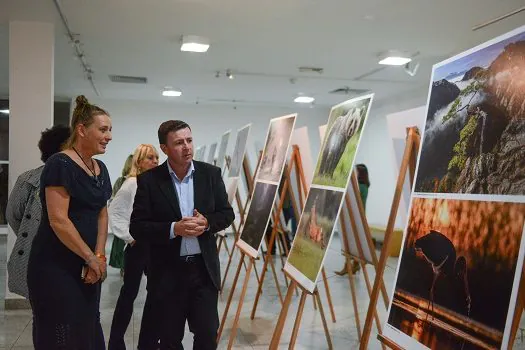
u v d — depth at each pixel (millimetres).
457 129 1678
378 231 8703
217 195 2506
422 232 1761
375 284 2148
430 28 4984
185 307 2365
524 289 1356
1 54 6332
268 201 3412
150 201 2387
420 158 1872
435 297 1618
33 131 4656
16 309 4457
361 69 6988
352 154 2404
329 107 11086
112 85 8484
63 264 2008
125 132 10383
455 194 1616
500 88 1497
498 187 1435
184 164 2402
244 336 3799
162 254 2371
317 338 3775
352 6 4320
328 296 4199
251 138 10906
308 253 2621
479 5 4312
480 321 1396
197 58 6391
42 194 2023
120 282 5688
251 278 5949
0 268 6324
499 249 1384
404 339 1726
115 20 4754
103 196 2186
